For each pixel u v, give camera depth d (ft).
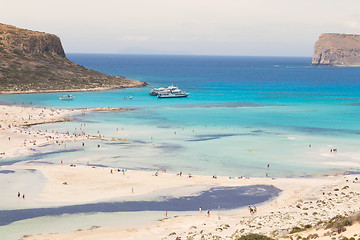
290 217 177.47
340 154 320.70
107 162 294.87
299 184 246.47
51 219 190.29
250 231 158.51
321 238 127.65
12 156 305.94
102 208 205.36
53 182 240.12
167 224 185.88
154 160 301.43
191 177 259.80
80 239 169.17
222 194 229.66
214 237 154.81
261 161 301.02
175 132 395.96
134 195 224.74
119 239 168.66
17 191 224.33
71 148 332.60
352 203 195.83
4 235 171.94
